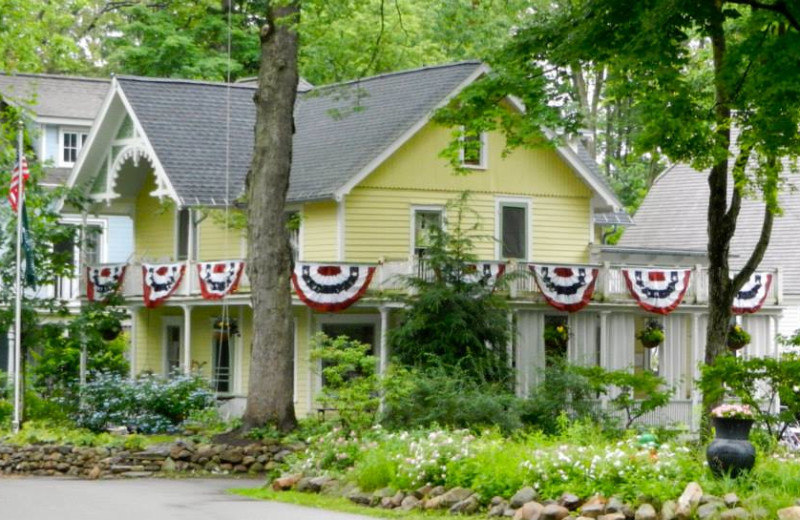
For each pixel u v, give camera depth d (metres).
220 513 20.14
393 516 19.78
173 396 38.03
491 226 41.44
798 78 26.22
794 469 18.94
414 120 39.53
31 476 29.84
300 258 40.66
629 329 41.50
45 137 55.31
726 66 27.47
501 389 32.94
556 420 29.59
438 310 34.78
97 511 20.55
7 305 37.31
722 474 18.58
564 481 19.30
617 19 27.22
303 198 39.41
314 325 39.97
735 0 26.58
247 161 42.41
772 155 28.45
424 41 51.12
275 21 32.38
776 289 44.44
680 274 41.50
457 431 23.84
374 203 39.69
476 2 34.34
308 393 40.06
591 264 40.00
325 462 24.14
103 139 43.97
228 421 37.03
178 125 42.81
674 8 25.62
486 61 31.28
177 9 35.84
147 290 42.22
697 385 28.48
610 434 28.36
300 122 44.59
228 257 42.84
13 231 37.06
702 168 29.22
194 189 40.53
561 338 39.56
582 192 43.31
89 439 30.69
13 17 40.56
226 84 45.66
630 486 18.53
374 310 40.03
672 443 22.36
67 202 39.06
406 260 36.69
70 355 44.06
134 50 57.41
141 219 46.91
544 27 29.66
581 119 31.11
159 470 29.73
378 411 32.31
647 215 57.44
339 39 36.78
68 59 43.72
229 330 43.00
